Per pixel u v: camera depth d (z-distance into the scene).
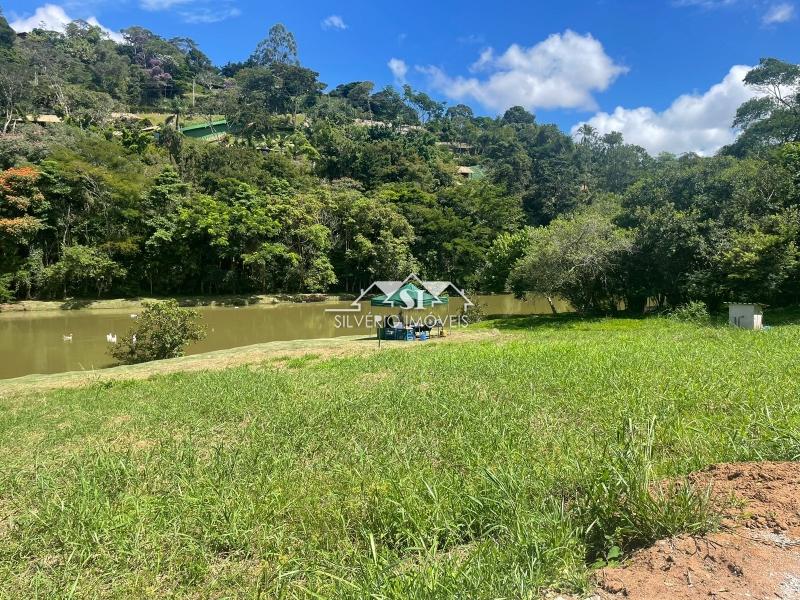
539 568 2.60
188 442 6.08
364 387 9.50
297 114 108.69
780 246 20.33
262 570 3.13
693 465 4.04
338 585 2.79
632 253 24.03
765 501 3.07
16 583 3.29
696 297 23.36
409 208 56.81
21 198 35.75
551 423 5.89
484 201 62.53
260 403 8.54
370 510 3.73
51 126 50.25
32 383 14.27
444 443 5.39
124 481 4.96
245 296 44.41
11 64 68.56
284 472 4.84
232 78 130.88
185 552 3.46
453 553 2.97
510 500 3.37
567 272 24.48
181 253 42.41
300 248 48.16
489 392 7.96
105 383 12.92
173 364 16.45
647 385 7.42
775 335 13.02
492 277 37.62
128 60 115.81
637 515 2.98
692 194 27.39
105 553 3.45
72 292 38.81
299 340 23.00
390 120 127.62
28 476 5.65
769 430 4.59
